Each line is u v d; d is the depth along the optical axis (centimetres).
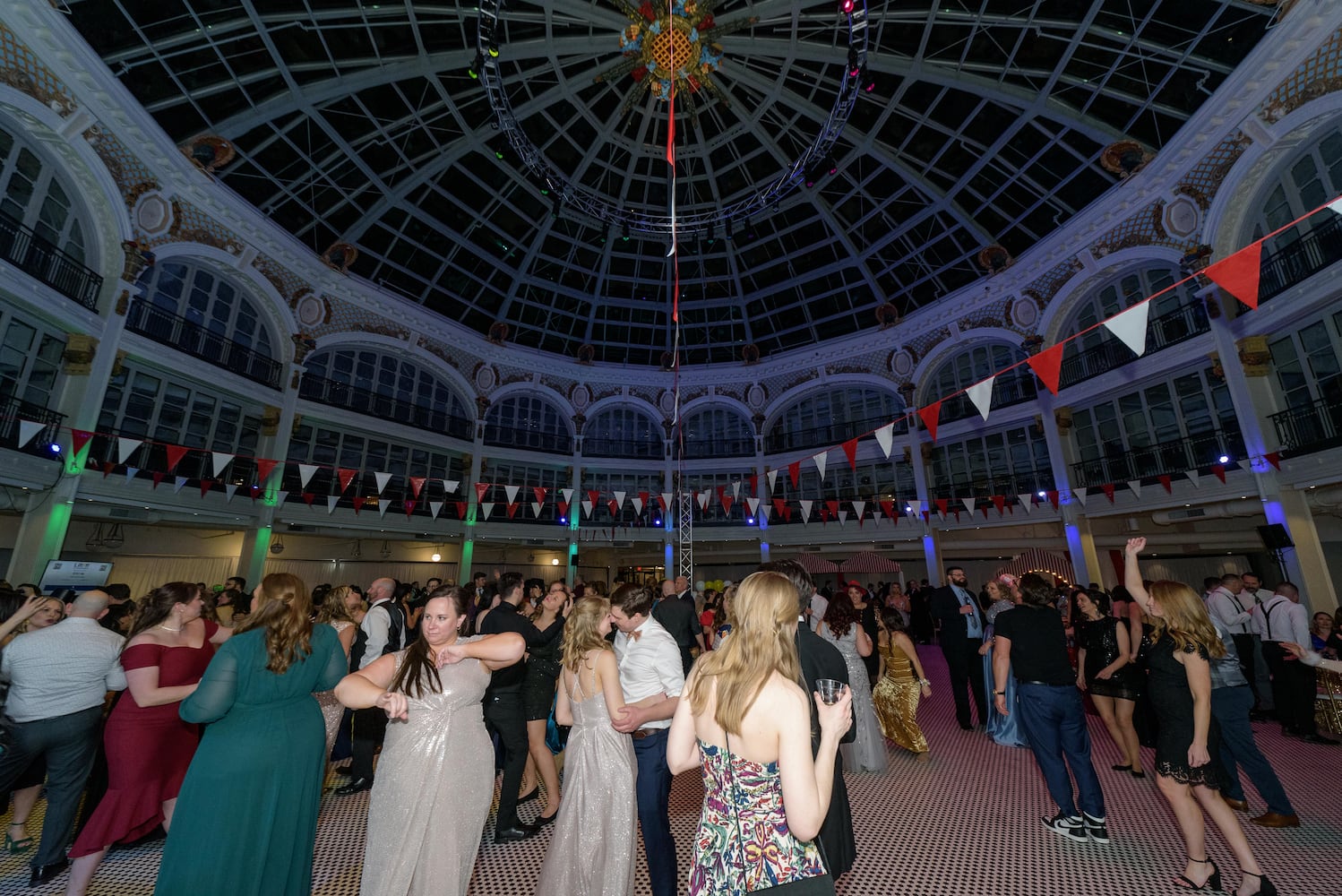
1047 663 368
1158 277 1293
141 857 326
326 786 455
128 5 1030
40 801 410
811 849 156
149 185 1188
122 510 1178
